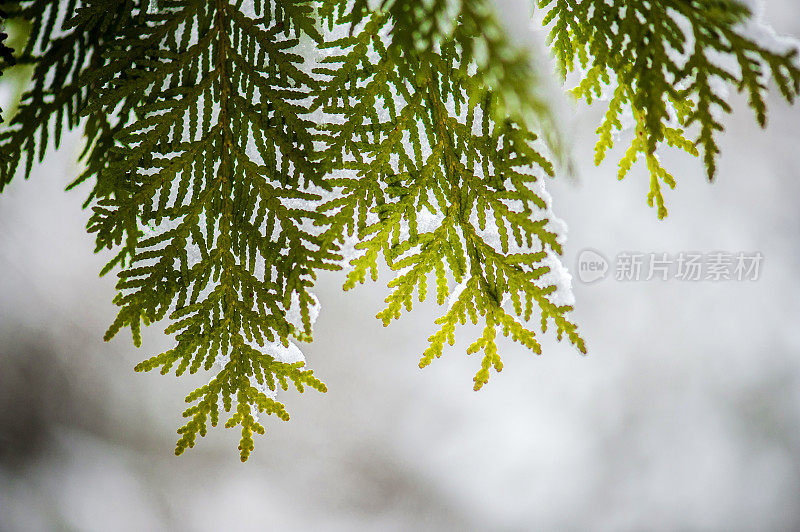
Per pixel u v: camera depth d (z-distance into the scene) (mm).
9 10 1426
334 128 1320
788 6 7148
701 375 7305
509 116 1294
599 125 1578
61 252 6844
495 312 1383
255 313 1352
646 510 6926
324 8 1340
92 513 6035
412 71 1323
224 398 1378
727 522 6789
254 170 1326
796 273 7359
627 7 1251
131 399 6684
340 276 7254
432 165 1376
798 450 6949
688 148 1451
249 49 1326
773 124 7566
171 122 1327
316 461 6969
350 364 7281
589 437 7184
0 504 5805
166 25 1338
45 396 6617
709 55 1264
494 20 1015
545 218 1445
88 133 1537
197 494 6547
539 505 6996
